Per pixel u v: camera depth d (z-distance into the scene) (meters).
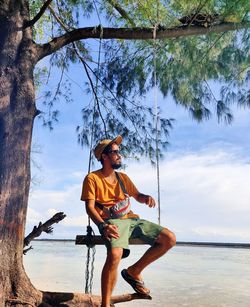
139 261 2.48
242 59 3.85
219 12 3.27
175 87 4.18
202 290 5.77
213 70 4.01
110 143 2.49
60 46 3.27
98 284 6.47
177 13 3.45
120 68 4.37
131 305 4.13
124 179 2.54
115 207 2.42
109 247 2.29
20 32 3.09
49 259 15.57
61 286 6.02
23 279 2.77
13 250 2.77
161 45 4.07
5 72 2.98
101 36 3.24
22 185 2.88
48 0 3.05
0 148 2.86
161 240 2.41
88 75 4.34
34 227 3.05
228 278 8.03
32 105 3.03
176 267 11.92
